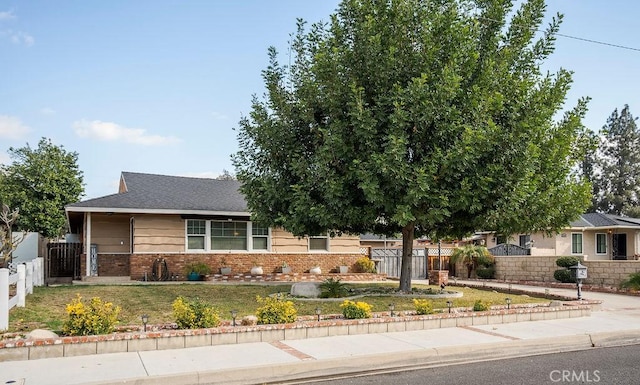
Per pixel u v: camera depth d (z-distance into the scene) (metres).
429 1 13.45
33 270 15.71
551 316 12.08
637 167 59.97
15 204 29.88
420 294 15.12
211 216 21.02
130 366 7.44
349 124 12.90
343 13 13.75
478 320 11.23
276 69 14.73
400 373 7.73
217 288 16.70
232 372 7.25
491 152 12.69
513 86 13.27
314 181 13.19
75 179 32.16
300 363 7.68
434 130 12.57
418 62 12.91
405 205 12.30
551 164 13.65
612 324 11.39
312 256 23.06
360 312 10.45
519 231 14.60
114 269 21.31
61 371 7.15
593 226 32.62
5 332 8.84
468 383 7.06
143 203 20.08
